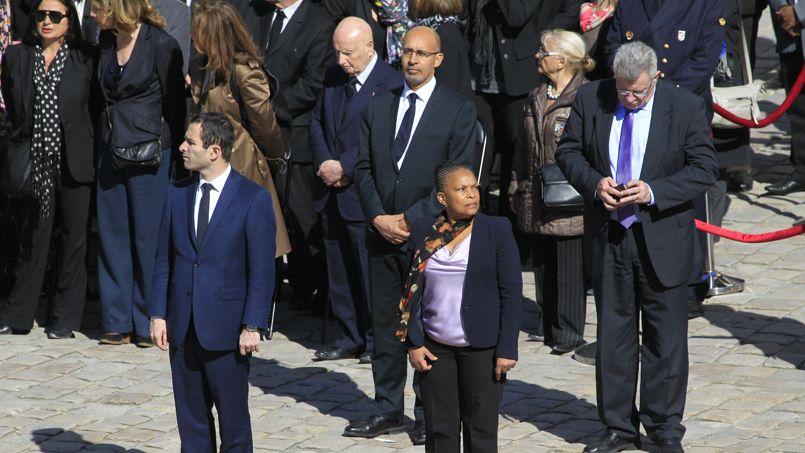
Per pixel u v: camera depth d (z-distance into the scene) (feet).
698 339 99.25
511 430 83.76
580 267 97.09
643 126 78.02
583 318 98.17
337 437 84.07
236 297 72.28
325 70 105.40
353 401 91.09
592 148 79.51
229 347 71.97
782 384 89.56
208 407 74.59
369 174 84.17
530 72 111.96
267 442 83.20
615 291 79.51
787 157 140.46
